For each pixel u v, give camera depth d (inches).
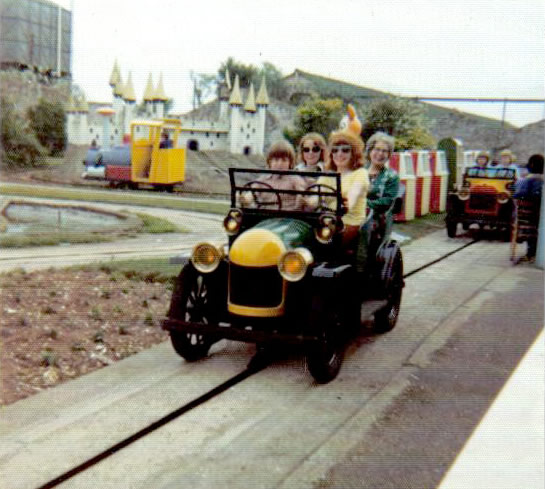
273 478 141.7
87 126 1683.1
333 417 173.2
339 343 203.9
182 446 155.6
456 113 2050.9
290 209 215.9
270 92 2610.7
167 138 1173.1
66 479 139.8
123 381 193.0
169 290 281.3
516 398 188.1
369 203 241.3
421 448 156.6
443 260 421.4
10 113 1406.3
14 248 420.5
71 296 260.7
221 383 194.2
